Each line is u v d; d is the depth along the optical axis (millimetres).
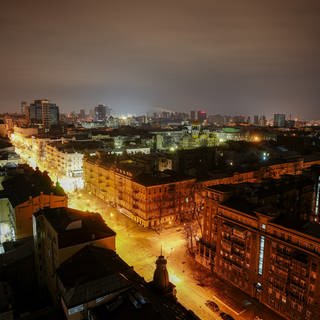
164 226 115812
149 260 90812
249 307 72000
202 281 81688
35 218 69125
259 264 73688
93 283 48969
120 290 49875
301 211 112938
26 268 73000
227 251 81250
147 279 80688
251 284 75500
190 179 123562
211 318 67938
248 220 76250
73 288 47781
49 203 90875
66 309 46438
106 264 54469
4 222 100688
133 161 161875
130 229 112625
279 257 68500
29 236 85875
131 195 122938
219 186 91438
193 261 91688
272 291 70625
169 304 48188
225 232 81500
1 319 53406
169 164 180375
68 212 66875
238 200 84938
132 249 97250
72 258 57281
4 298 57594
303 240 64250
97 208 137375
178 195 120562
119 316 44156
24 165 143250
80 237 59031
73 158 181000
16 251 75750
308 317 63469
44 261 68875
